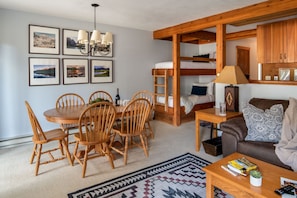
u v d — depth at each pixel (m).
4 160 2.99
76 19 4.32
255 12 3.41
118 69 5.03
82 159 2.98
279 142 2.24
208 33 5.43
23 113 3.90
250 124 2.50
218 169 1.76
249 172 1.67
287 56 4.39
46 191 2.21
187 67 5.21
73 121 2.60
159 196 2.10
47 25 4.02
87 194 2.15
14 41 3.72
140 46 5.38
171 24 4.80
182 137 4.05
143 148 3.10
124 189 2.23
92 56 4.61
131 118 2.92
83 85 4.52
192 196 2.09
